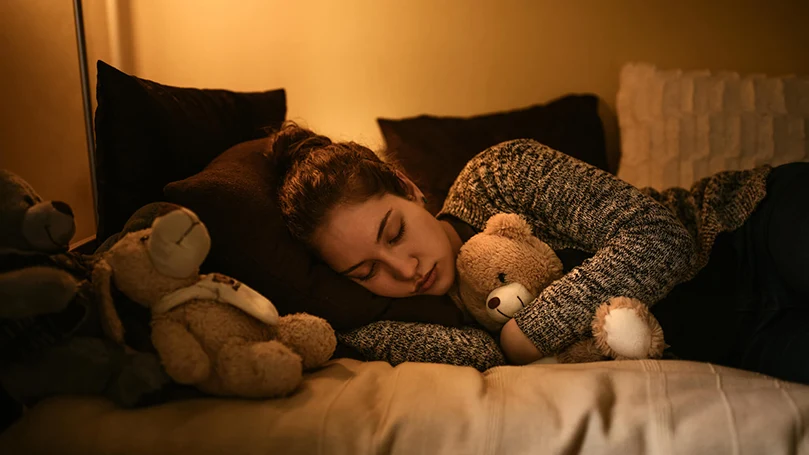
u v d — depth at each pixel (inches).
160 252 28.6
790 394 28.0
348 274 39.6
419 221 39.1
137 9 63.6
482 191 43.4
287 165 43.3
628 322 33.7
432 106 72.1
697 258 41.7
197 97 49.9
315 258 41.6
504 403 28.5
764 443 25.8
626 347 33.8
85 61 51.0
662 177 63.6
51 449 27.2
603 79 72.9
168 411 29.2
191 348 28.7
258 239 37.9
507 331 37.3
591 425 27.2
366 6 69.1
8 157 46.3
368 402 29.9
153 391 29.6
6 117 46.1
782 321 38.4
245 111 54.3
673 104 64.6
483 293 37.9
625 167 66.0
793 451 25.9
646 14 71.8
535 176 41.1
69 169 54.8
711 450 25.9
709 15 72.2
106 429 27.8
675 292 42.1
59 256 31.4
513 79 72.2
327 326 35.6
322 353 34.7
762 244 41.4
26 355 29.6
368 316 40.1
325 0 68.4
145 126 43.5
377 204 38.3
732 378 29.8
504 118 65.8
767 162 63.1
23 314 28.3
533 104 72.9
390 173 41.2
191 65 67.0
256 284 38.6
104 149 42.9
